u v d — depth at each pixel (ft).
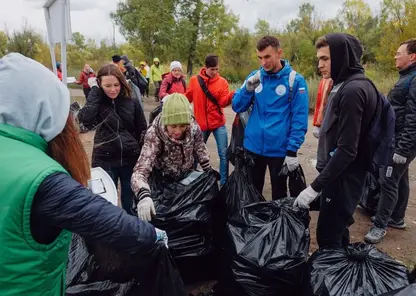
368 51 73.10
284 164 10.07
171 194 8.12
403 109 10.52
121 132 10.51
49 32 12.44
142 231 3.50
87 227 3.17
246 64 81.00
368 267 6.36
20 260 3.09
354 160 7.43
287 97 10.04
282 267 6.93
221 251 8.06
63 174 3.21
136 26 90.48
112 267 5.22
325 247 7.19
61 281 3.69
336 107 7.16
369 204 12.87
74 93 50.90
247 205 8.20
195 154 9.07
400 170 10.66
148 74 54.85
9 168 3.01
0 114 3.21
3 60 3.36
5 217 2.96
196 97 14.52
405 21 56.44
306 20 82.23
